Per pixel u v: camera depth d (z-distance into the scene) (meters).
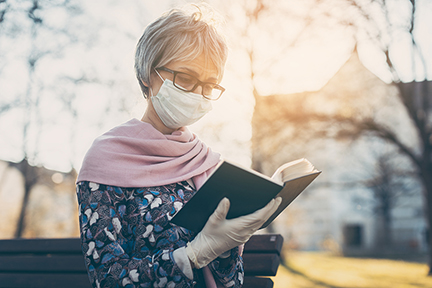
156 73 1.53
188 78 1.49
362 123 11.79
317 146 14.39
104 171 1.37
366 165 25.17
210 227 1.20
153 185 1.42
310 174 1.32
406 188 26.62
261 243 2.16
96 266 1.22
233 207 1.20
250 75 8.05
